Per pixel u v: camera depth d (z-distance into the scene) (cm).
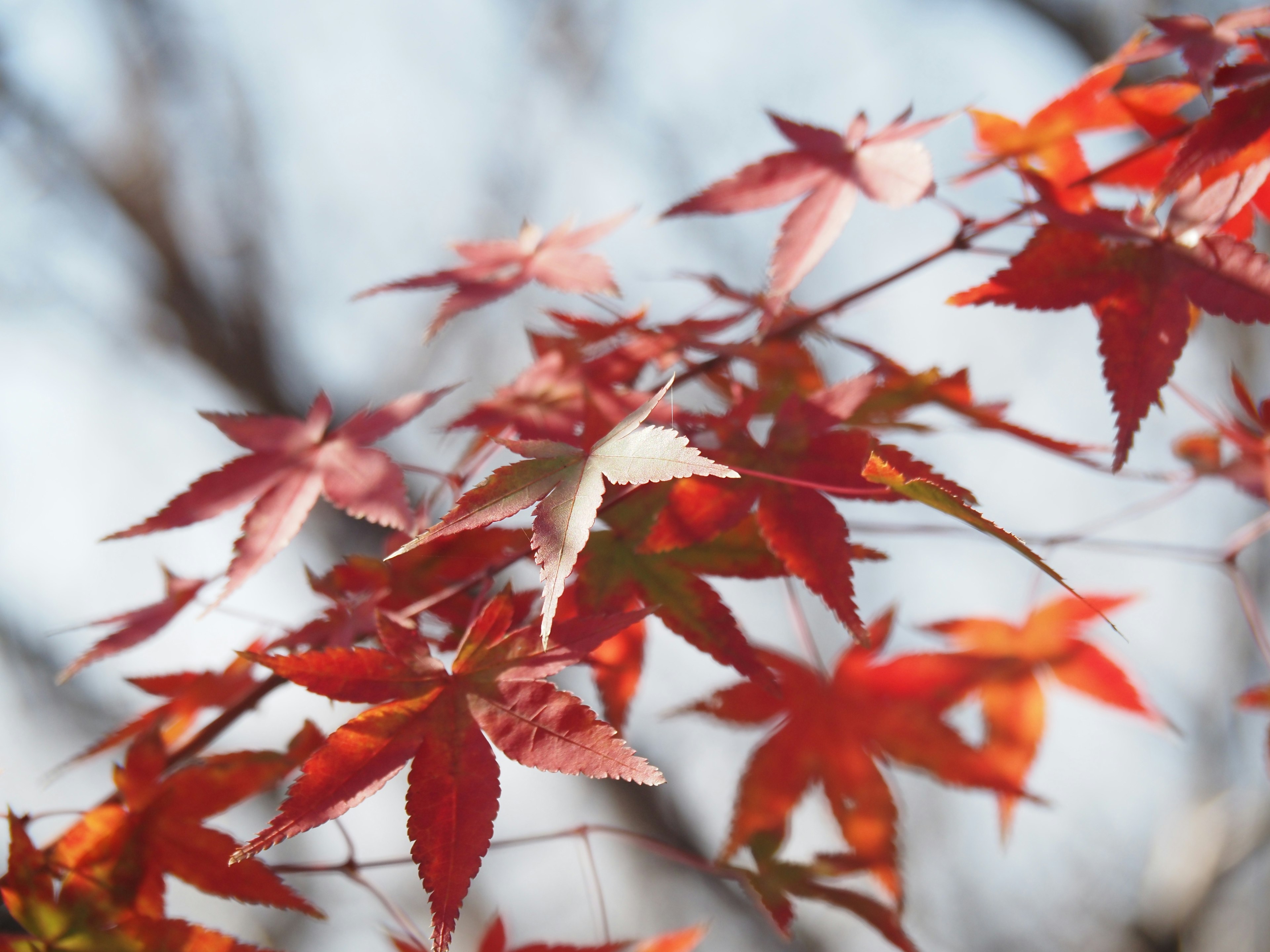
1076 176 62
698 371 62
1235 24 60
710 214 61
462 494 57
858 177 61
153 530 61
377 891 61
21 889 59
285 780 61
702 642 60
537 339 64
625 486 60
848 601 59
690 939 62
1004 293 60
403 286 63
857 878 63
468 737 58
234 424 62
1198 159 59
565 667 58
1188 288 60
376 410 63
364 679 58
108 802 60
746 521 60
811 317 62
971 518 57
